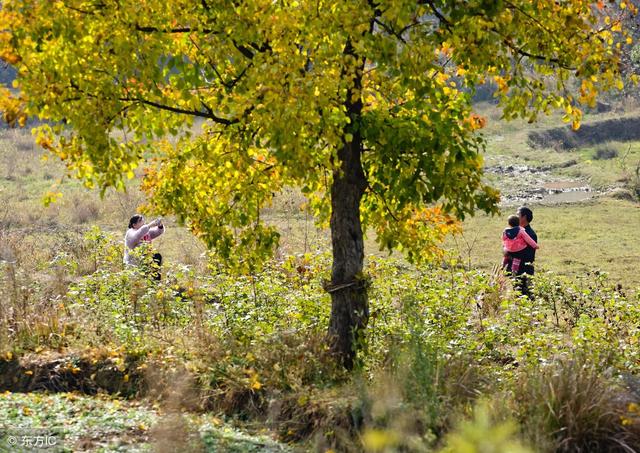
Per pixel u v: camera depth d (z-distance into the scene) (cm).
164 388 1066
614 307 1385
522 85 1048
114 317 1276
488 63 1005
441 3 946
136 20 902
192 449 845
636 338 1236
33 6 850
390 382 904
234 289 1362
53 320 1276
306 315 1270
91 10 892
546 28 1015
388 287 1398
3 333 1202
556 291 1551
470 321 1415
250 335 1199
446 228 1212
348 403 934
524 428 834
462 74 1117
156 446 838
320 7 923
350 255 1102
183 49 1023
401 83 930
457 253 1548
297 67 888
